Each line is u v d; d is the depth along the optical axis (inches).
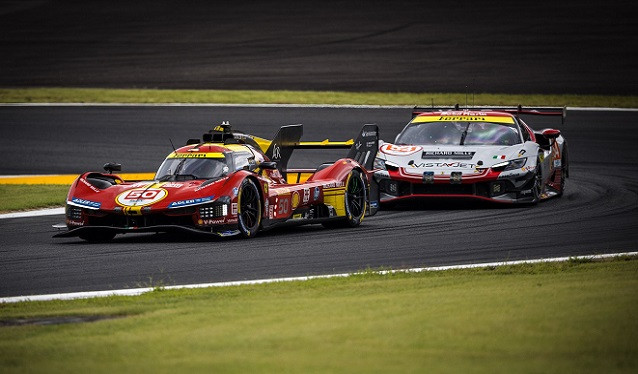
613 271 1173.7
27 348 790.5
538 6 6993.1
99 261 1418.6
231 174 1654.8
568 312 854.5
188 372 690.2
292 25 6614.2
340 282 1172.5
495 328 802.8
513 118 2298.2
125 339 815.7
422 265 1360.7
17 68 5413.4
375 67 5221.5
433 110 2475.4
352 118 3710.6
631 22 6358.3
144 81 4931.1
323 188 1823.3
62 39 6323.8
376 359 713.6
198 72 5177.2
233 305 987.3
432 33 6220.5
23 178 2751.0
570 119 3695.9
